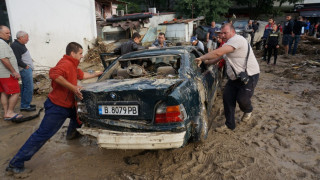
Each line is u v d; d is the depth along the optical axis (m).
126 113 2.42
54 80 2.58
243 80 3.00
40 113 4.79
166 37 14.60
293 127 3.54
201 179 2.49
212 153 2.93
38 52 8.03
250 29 12.20
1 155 3.19
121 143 2.36
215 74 4.29
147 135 2.29
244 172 2.55
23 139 3.64
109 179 2.58
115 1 19.28
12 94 4.21
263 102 4.70
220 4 19.38
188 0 18.70
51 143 3.47
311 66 7.94
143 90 2.28
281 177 2.45
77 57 2.81
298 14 22.88
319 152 2.86
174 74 3.08
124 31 13.83
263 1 23.59
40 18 8.02
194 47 4.13
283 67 8.25
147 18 14.29
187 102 2.42
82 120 2.73
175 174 2.59
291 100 4.80
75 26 9.60
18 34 4.38
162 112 2.30
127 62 3.74
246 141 3.19
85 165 2.86
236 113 4.19
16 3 7.19
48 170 2.79
